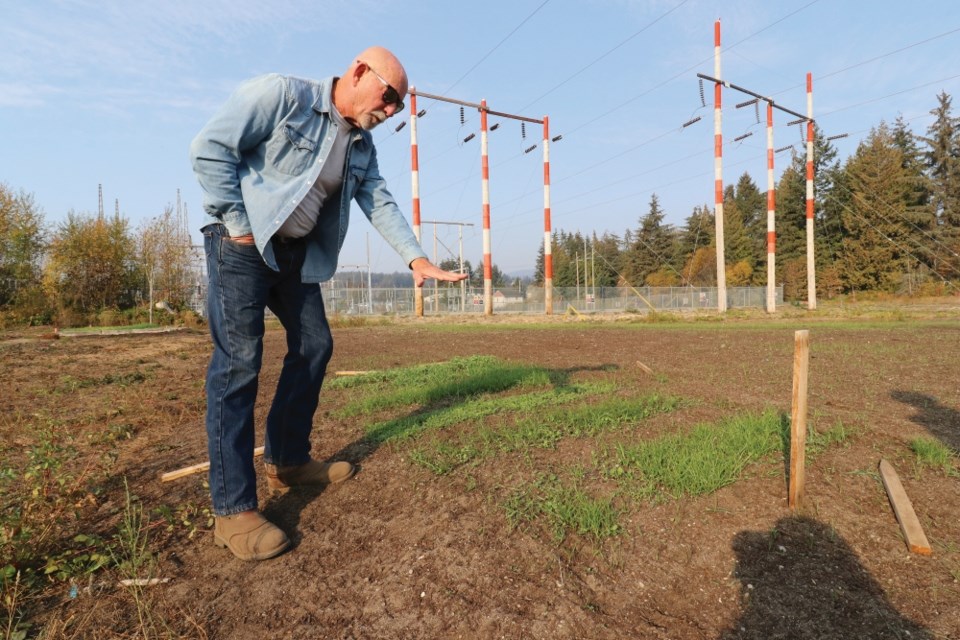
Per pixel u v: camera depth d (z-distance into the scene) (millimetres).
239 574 2232
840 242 52844
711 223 69062
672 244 69562
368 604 2004
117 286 27984
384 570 2201
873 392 5125
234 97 2205
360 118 2420
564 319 27109
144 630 1846
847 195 50938
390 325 24188
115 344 13688
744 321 22266
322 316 2838
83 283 26984
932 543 2342
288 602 2035
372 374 6645
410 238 2828
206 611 1984
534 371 6141
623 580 2104
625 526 2445
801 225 56656
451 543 2340
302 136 2303
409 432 3766
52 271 26328
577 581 2088
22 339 15766
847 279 50875
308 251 2662
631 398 4668
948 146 49312
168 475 3219
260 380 6973
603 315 31875
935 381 5711
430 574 2148
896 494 2650
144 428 4594
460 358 8023
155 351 11719
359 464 3287
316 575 2199
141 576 2203
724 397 4816
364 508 2742
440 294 43750
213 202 2217
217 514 2365
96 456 3742
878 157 48688
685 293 44594
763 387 5355
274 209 2268
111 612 1974
